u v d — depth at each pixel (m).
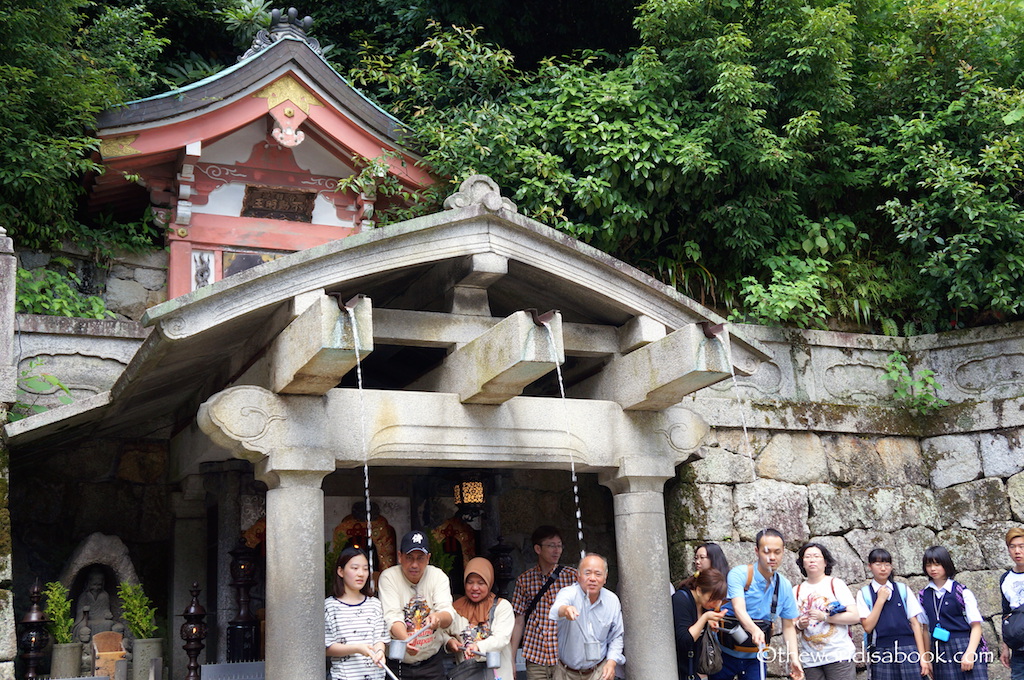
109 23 9.96
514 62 11.72
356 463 5.43
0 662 5.31
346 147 8.89
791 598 5.71
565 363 6.87
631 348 6.21
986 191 9.40
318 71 8.61
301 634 5.03
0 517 5.49
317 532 5.22
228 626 6.54
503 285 6.30
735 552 7.89
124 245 8.43
